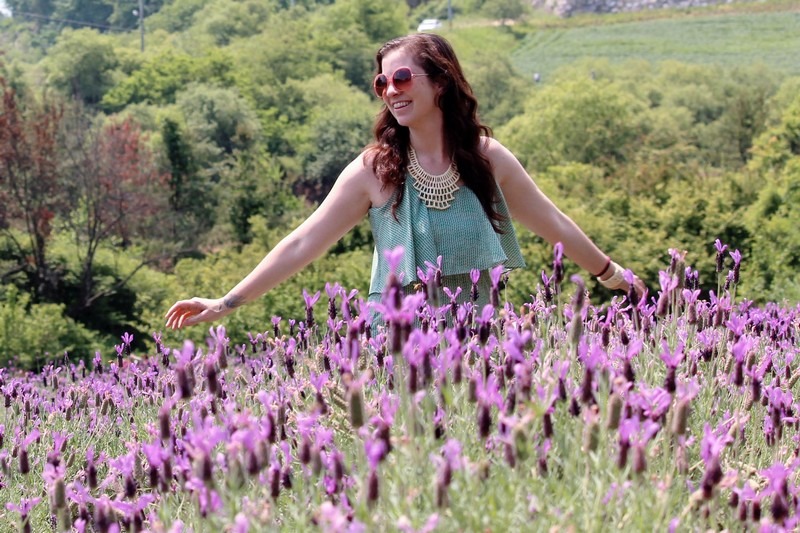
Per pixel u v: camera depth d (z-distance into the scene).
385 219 3.88
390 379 3.14
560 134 61.09
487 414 2.28
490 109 83.88
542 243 19.12
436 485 2.04
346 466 2.63
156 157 45.00
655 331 3.25
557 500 2.34
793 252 21.73
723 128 66.31
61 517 2.51
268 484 2.39
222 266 28.50
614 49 113.88
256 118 70.31
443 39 3.89
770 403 2.79
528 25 130.12
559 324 3.09
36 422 4.45
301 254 3.81
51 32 130.50
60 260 33.09
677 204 23.42
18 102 35.00
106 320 32.94
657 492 2.24
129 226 36.78
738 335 3.13
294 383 3.42
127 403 4.66
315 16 123.81
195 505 2.42
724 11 121.38
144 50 109.12
